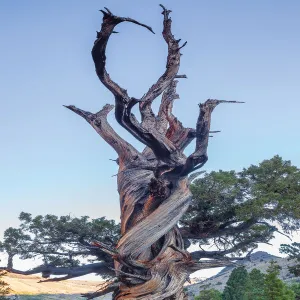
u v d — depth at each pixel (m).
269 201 26.38
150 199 20.19
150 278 19.69
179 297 20.19
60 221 28.66
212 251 27.97
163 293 19.73
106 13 15.30
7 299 39.66
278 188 27.23
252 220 27.27
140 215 21.12
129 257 19.05
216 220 27.41
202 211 27.56
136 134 18.55
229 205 27.55
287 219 26.80
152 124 24.22
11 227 28.70
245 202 27.23
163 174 19.61
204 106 18.05
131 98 17.25
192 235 27.52
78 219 29.17
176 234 21.23
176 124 23.34
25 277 29.64
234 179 27.48
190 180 20.84
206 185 27.20
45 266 27.86
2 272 28.47
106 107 25.03
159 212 19.48
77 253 28.30
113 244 22.16
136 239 19.11
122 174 23.34
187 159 18.56
